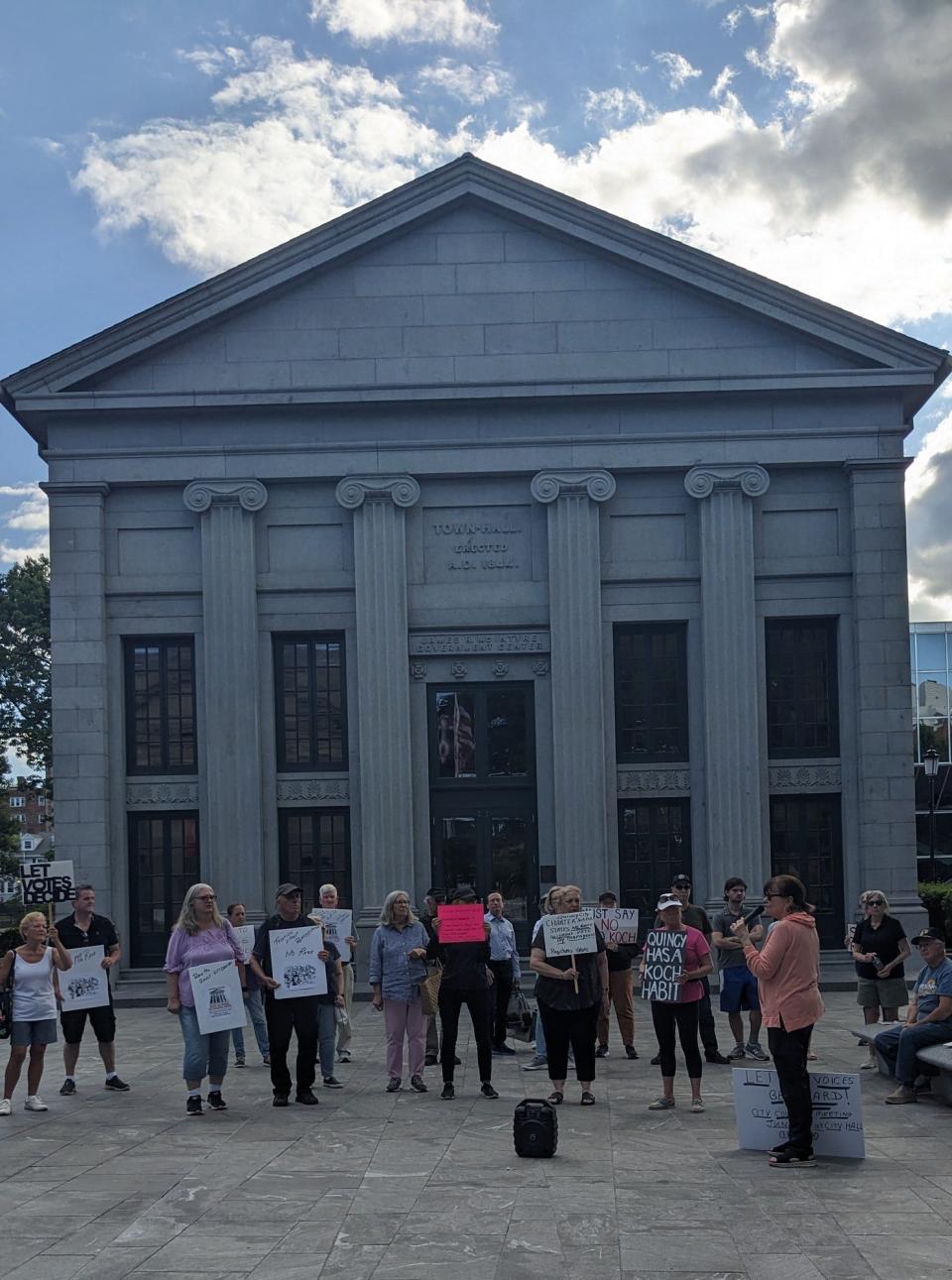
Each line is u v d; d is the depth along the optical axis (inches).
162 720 1200.8
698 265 1194.6
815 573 1200.8
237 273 1189.7
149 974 1173.7
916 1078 610.5
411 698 1194.0
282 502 1204.5
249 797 1170.0
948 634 2215.8
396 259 1209.4
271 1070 659.4
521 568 1201.4
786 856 1194.6
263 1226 401.1
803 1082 474.9
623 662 1208.8
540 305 1206.3
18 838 2544.3
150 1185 459.5
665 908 589.0
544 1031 609.0
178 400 1187.3
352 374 1199.6
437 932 631.8
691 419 1205.1
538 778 1189.1
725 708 1179.3
